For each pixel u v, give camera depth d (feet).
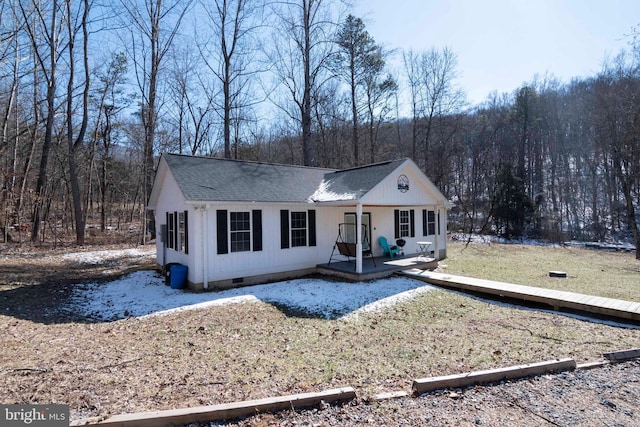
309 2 67.97
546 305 26.04
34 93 65.36
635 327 21.34
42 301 26.99
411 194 41.27
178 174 33.09
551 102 105.50
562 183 104.17
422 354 16.78
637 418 10.81
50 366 14.47
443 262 47.14
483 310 25.50
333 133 94.22
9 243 59.26
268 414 10.78
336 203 35.86
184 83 79.46
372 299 27.73
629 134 60.03
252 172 39.58
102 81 83.10
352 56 80.33
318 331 20.45
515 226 82.58
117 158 110.63
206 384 13.02
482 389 12.75
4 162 65.77
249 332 20.07
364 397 12.00
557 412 11.14
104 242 68.13
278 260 36.24
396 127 109.70
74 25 63.98
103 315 23.85
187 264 32.53
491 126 106.63
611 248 68.85
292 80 75.25
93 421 9.58
